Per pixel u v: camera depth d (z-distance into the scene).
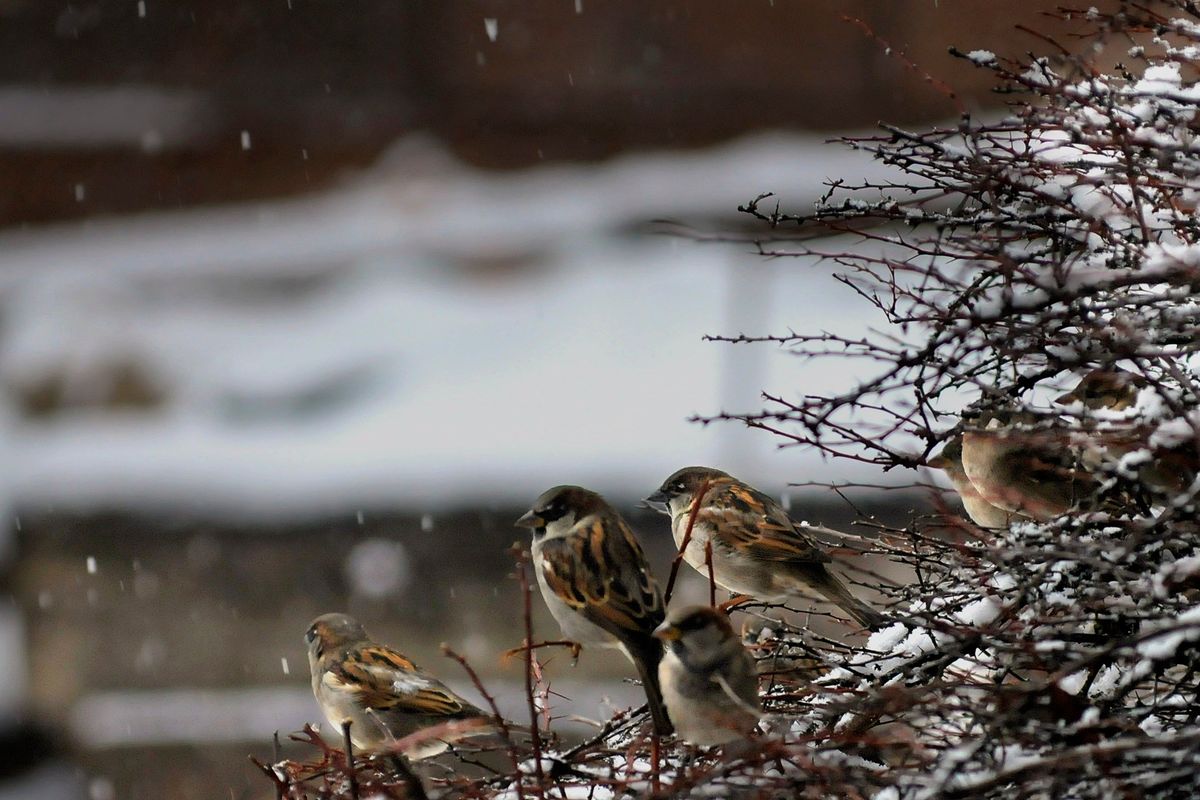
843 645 6.38
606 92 28.91
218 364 23.64
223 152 29.98
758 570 8.20
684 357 20.48
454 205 28.56
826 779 4.99
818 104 27.50
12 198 29.86
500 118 29.34
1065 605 5.39
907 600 6.19
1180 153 5.77
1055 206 5.92
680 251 25.42
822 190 24.33
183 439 20.19
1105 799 4.79
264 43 29.78
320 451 19.19
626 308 23.33
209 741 16.86
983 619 6.06
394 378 22.44
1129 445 5.36
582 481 17.16
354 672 8.36
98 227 29.86
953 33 23.30
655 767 5.64
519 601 16.72
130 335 24.69
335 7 29.56
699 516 8.29
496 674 16.34
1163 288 5.88
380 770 6.64
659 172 27.72
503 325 23.86
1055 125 5.84
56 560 17.48
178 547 17.48
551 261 26.48
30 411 22.42
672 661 6.04
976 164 5.91
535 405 19.89
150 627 17.25
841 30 27.14
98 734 16.77
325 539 17.27
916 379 5.54
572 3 28.81
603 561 7.15
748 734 5.53
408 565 17.06
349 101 29.77
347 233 28.58
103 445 19.83
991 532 5.95
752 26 27.86
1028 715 5.18
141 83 29.88
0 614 17.30
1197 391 5.32
